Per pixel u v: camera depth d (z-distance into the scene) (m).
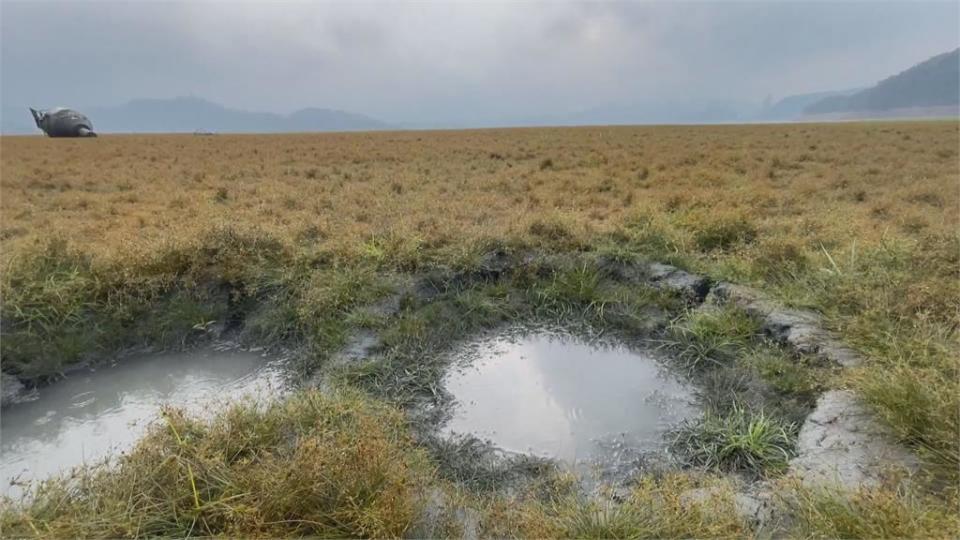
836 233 7.37
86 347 5.42
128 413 4.74
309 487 2.71
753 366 4.82
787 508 2.85
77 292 5.77
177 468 2.88
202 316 5.89
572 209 9.72
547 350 5.56
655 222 8.02
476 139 28.98
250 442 3.27
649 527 2.64
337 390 4.44
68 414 4.73
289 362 5.36
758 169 14.62
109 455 3.48
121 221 9.15
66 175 15.04
